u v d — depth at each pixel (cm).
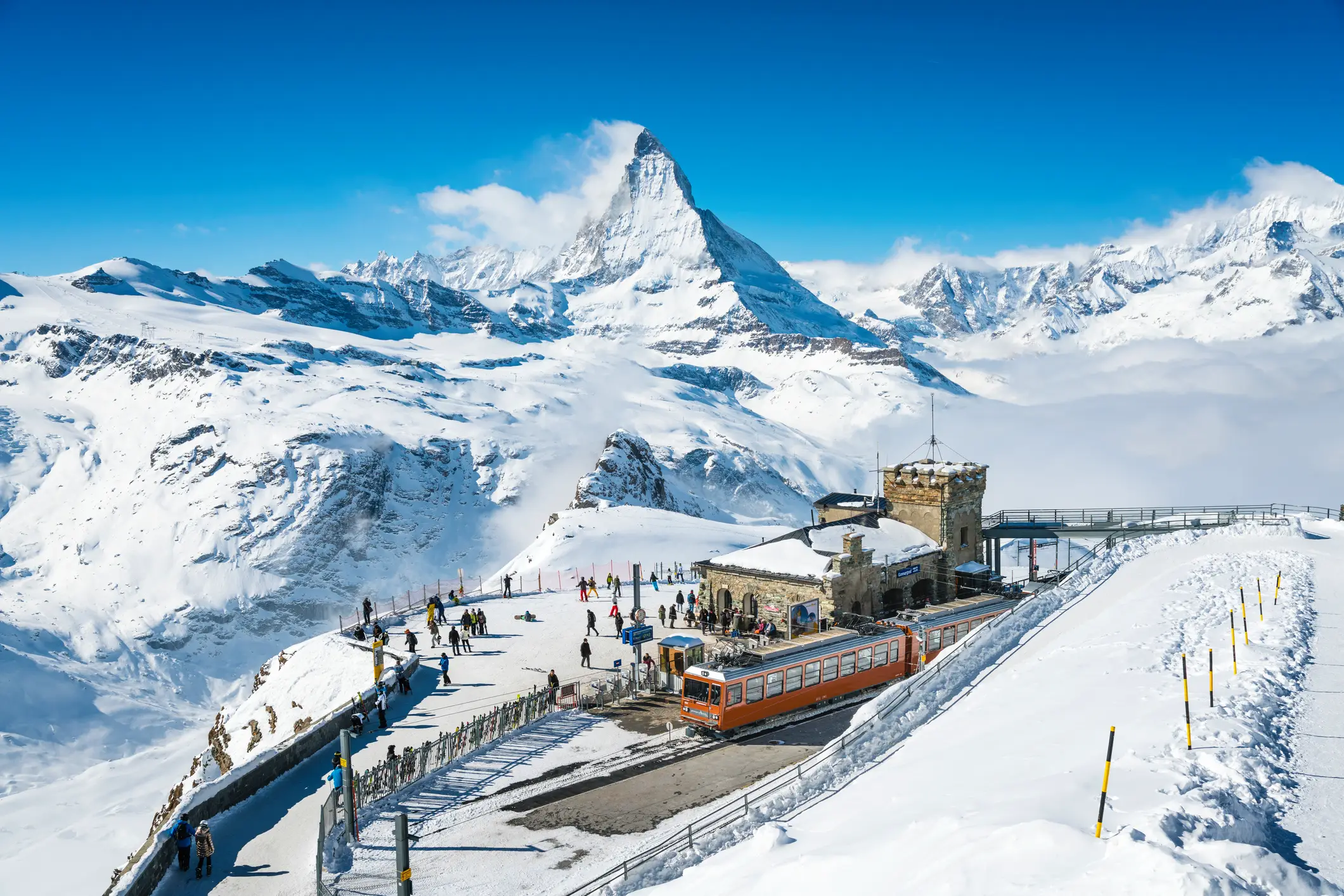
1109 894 1653
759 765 3703
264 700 6362
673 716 4394
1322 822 2158
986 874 1841
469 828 3195
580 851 2977
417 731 4262
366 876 2847
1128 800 2212
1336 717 2897
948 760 2958
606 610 6869
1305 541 6322
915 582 5900
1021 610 4881
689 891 2403
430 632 6134
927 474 6181
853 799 2852
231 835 3241
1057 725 3047
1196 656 3681
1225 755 2503
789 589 5462
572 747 4003
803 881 2186
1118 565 5991
